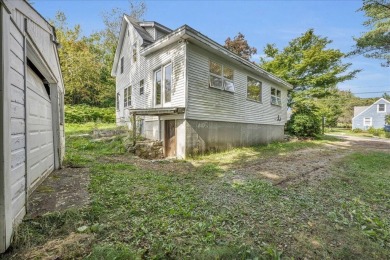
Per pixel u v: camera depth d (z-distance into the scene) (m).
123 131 12.02
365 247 2.30
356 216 3.05
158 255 1.99
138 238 2.28
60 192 3.54
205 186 4.33
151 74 10.11
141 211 2.94
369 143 15.05
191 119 8.02
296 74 18.34
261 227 2.66
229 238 2.37
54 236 2.26
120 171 5.36
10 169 2.09
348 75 17.45
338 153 9.70
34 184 3.67
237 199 3.60
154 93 9.99
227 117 9.77
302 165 6.69
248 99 11.20
